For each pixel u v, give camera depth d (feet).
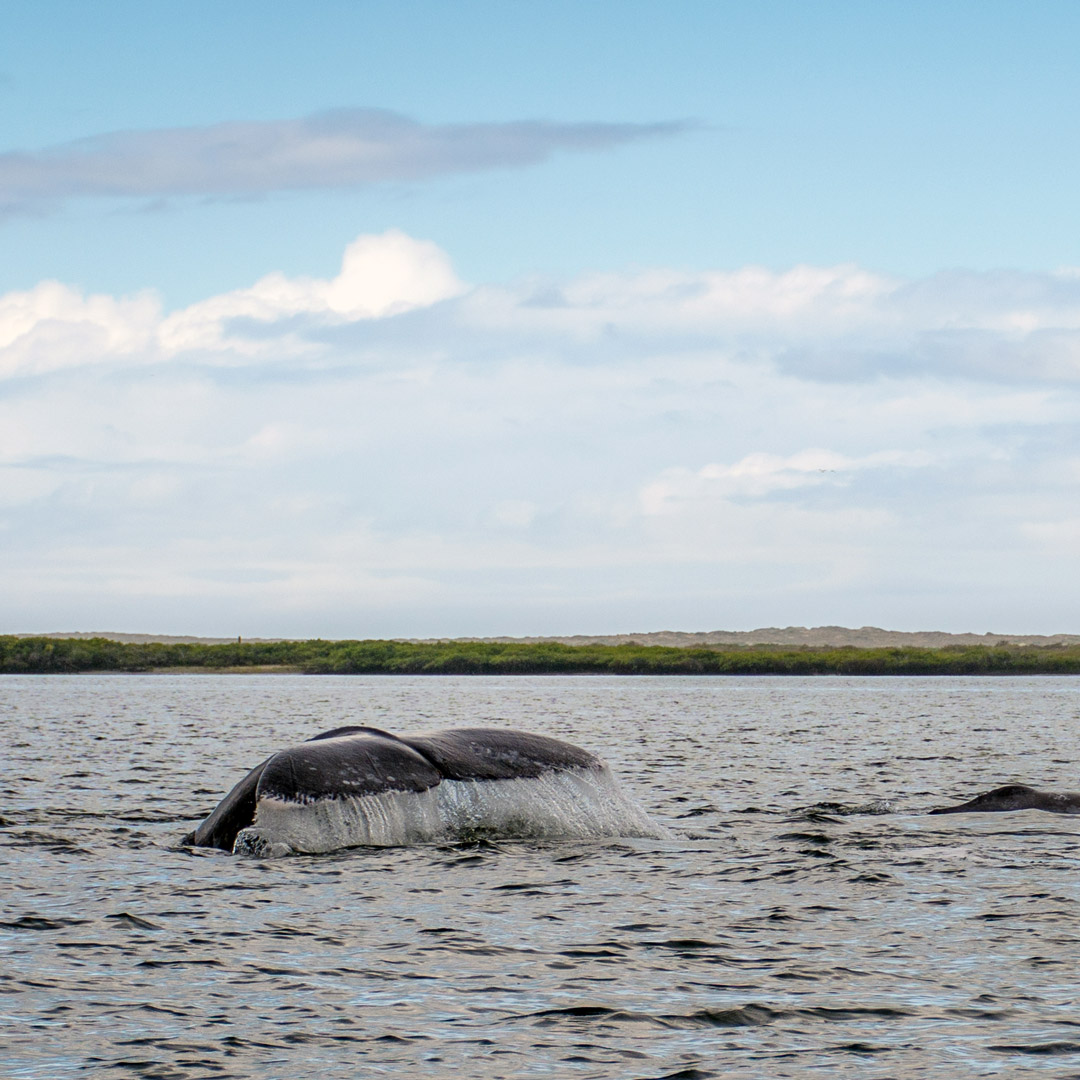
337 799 164.96
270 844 161.89
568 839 174.29
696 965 112.16
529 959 113.91
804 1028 94.02
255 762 339.77
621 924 127.85
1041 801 213.05
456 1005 99.50
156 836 185.47
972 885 147.74
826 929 126.00
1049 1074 83.56
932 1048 89.20
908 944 119.85
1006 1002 100.48
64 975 107.34
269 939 120.67
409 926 126.31
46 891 141.90
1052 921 129.29
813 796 255.91
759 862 161.89
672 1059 86.94
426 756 174.09
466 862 157.38
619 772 312.29
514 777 177.06
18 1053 87.30
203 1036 91.25
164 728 518.78
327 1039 90.79
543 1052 88.33
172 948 117.08
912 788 273.33
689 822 207.41
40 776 288.30
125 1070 84.02
